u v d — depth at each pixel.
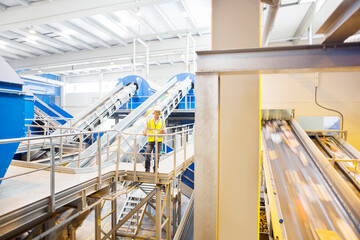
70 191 3.73
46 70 21.30
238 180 3.09
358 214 4.06
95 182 4.43
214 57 2.44
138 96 12.87
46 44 16.41
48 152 7.73
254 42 3.05
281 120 8.95
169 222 5.78
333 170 5.13
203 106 2.53
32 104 8.23
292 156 6.52
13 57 19.20
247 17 3.07
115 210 6.32
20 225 2.87
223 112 3.13
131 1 8.97
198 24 14.32
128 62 19.02
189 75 13.59
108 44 16.77
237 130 3.10
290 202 4.68
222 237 3.12
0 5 10.07
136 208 5.40
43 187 3.64
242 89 3.10
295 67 2.23
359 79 9.83
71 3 9.40
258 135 3.06
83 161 6.40
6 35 14.28
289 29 13.95
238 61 2.38
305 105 10.31
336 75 10.02
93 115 9.88
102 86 24.67
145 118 9.19
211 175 2.59
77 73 25.16
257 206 3.05
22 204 2.93
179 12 12.60
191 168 10.14
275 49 2.27
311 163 6.11
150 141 5.30
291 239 3.77
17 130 3.46
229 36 3.10
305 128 11.24
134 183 5.86
